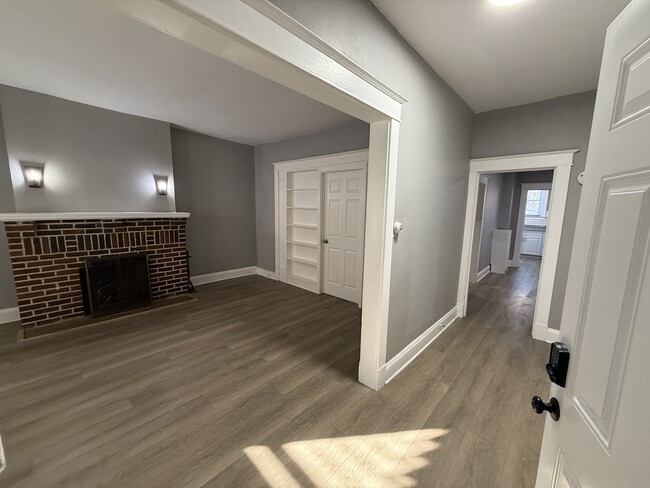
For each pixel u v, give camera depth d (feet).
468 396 6.88
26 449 5.23
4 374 7.50
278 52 3.77
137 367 7.89
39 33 6.29
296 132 14.28
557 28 5.92
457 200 10.42
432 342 9.68
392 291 7.23
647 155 1.70
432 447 5.42
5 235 10.27
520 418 6.16
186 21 3.05
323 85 4.58
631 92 1.91
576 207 9.10
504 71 7.73
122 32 6.28
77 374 7.53
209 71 8.06
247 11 3.38
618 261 1.94
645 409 1.58
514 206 22.38
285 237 16.42
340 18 4.75
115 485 4.59
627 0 5.08
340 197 13.67
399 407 6.48
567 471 2.35
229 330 10.33
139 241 12.30
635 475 1.60
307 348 9.11
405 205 7.30
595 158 2.34
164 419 6.00
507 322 11.41
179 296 13.91
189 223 15.31
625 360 1.78
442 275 10.09
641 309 1.69
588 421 2.11
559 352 2.51
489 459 5.16
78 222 10.71
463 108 9.80
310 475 4.85
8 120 9.52
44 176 10.27
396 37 6.14
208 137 15.53
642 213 1.73
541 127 9.53
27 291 9.91
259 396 6.79
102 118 11.27
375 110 5.70
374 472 4.91
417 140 7.38
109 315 11.40
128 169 12.09
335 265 14.24
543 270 9.73
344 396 6.83
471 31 6.11
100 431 5.65
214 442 5.46
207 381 7.33
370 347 7.07
